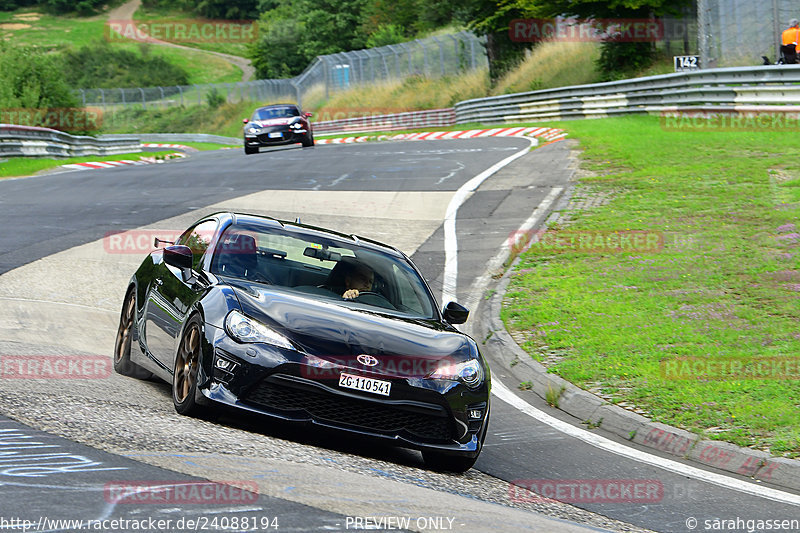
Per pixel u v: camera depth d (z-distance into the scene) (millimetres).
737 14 110438
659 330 37156
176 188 76500
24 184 83750
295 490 15242
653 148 79562
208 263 24688
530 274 48062
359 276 25453
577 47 162125
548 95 130250
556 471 23453
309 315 22047
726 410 28109
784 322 37281
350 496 15531
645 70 135125
